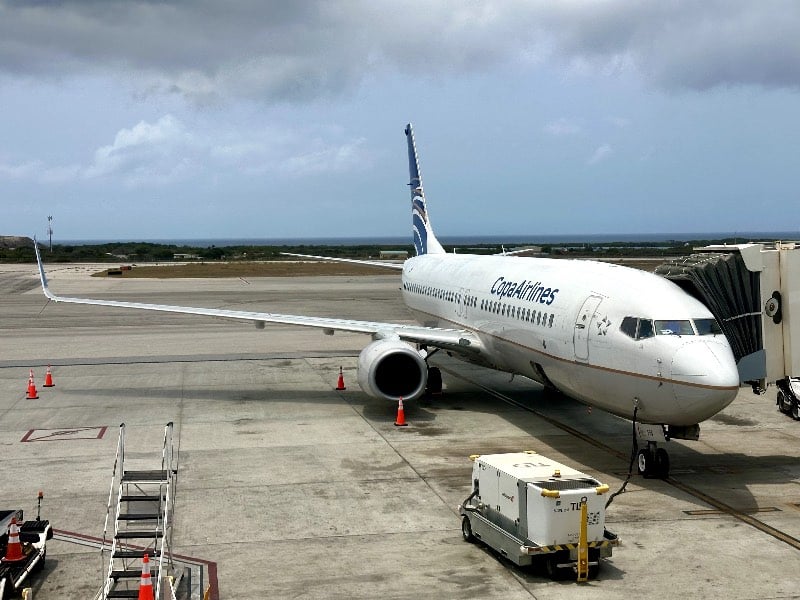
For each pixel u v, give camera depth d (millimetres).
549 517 12375
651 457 17547
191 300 60812
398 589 12125
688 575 12555
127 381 29906
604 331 17578
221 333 44125
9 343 39906
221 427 22609
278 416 24000
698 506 15766
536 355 20781
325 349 38125
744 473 18078
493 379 30188
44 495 16688
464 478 17719
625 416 17938
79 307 57594
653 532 14383
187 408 25188
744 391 27984
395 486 17188
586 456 19438
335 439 21172
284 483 17422
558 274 21375
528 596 11852
